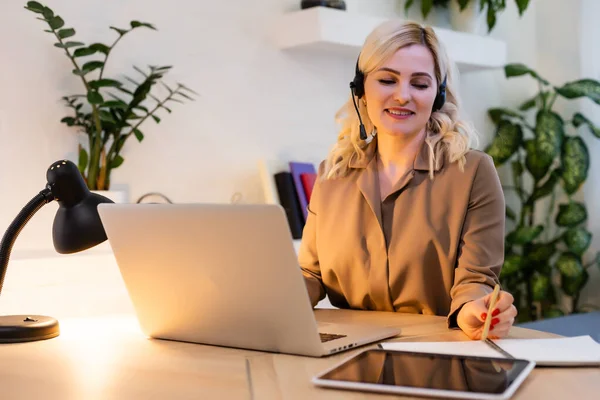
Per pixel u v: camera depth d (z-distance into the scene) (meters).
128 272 1.51
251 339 1.39
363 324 1.64
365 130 1.95
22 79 2.71
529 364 1.15
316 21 3.19
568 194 4.11
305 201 3.24
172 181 3.06
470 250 1.75
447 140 1.83
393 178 1.87
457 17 3.87
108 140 2.89
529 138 4.49
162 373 1.23
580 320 3.52
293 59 3.43
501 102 4.42
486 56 3.83
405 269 1.81
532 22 4.50
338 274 1.90
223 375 1.20
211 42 3.17
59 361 1.35
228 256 1.33
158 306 1.49
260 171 3.27
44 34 2.76
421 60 1.79
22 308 2.47
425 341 1.43
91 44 2.85
